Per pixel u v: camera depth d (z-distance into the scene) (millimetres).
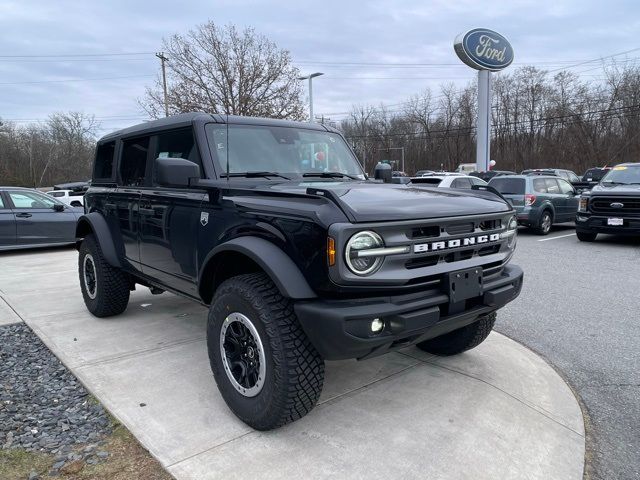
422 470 2580
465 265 2938
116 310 5184
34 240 10922
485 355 4219
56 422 3068
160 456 2688
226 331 3068
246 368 2969
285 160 3975
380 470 2574
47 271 8531
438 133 70625
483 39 23797
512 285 3312
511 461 2682
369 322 2504
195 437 2883
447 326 2910
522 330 4980
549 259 9281
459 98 67812
